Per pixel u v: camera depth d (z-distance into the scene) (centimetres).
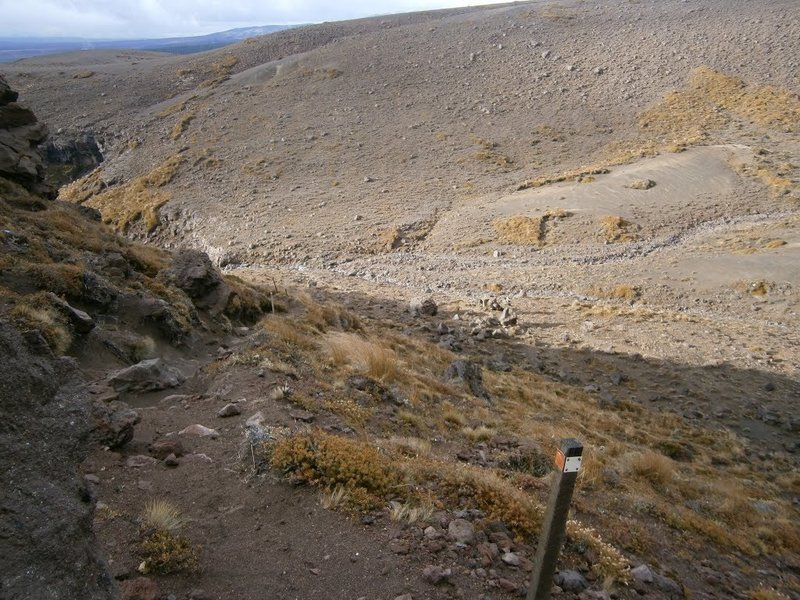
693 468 1493
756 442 1938
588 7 12275
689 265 3859
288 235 5462
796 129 6456
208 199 6625
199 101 9706
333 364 1289
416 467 738
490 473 817
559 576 579
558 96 8569
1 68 13262
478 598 496
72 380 386
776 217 4597
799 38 8725
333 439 702
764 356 2630
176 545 483
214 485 608
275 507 581
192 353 1217
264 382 976
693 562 827
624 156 6375
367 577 495
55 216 1764
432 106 8681
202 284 1582
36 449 332
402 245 5109
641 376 2458
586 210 5112
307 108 8925
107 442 655
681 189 5309
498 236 4934
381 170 6900
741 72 8150
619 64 9150
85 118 9600
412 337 2511
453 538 573
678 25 10131
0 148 2002
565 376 2377
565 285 3853
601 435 1548
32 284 1072
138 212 6688
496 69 9731
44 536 303
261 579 477
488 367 2294
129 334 1121
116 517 518
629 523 873
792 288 3334
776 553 996
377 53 10862
